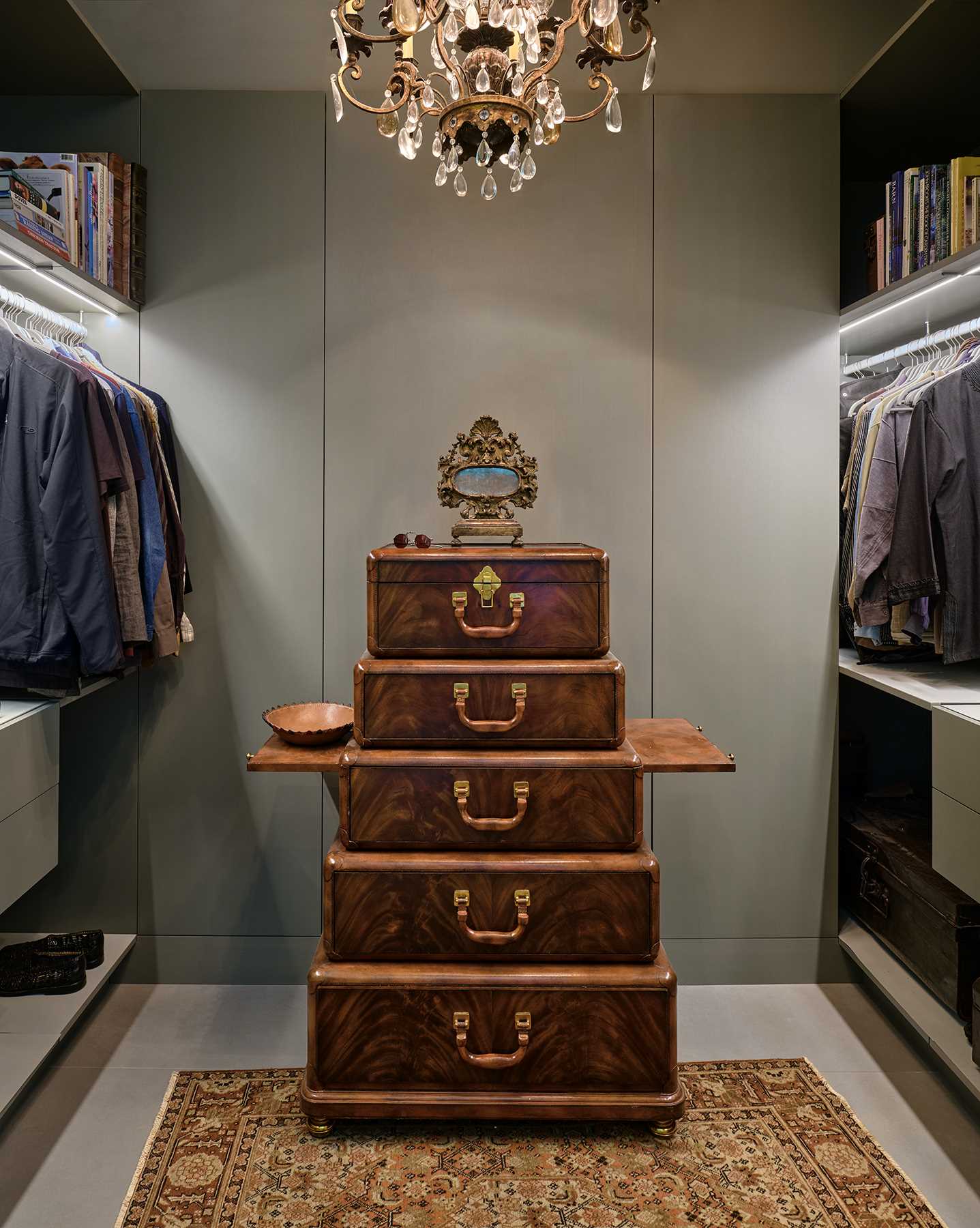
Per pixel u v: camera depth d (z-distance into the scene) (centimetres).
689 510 258
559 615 193
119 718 258
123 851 259
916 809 278
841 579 260
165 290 253
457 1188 171
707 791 260
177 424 254
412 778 188
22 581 188
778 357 257
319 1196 169
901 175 235
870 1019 239
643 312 255
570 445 256
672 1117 182
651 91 253
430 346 254
